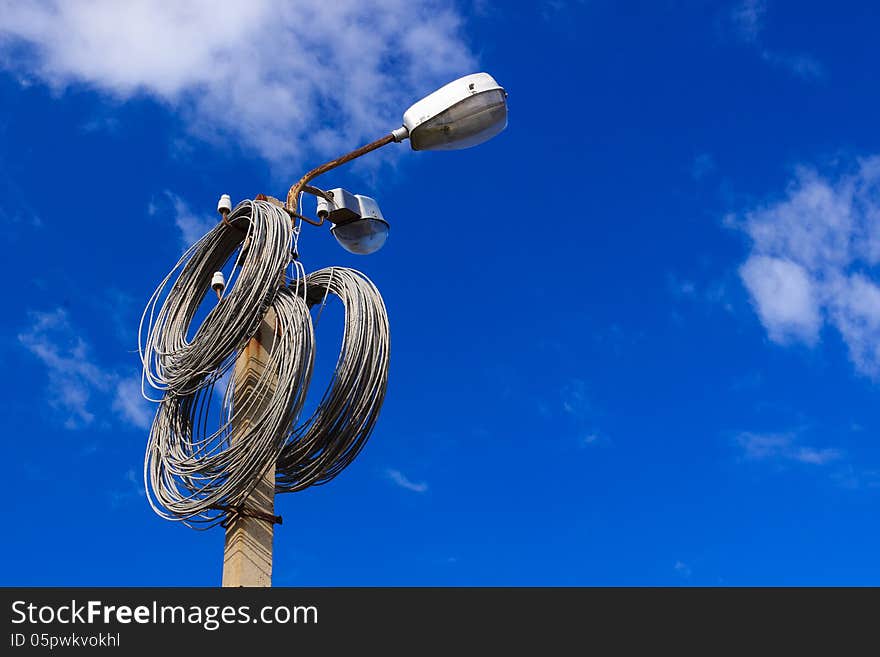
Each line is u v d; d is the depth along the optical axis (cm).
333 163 1055
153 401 996
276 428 900
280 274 966
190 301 1061
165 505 938
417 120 1032
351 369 962
